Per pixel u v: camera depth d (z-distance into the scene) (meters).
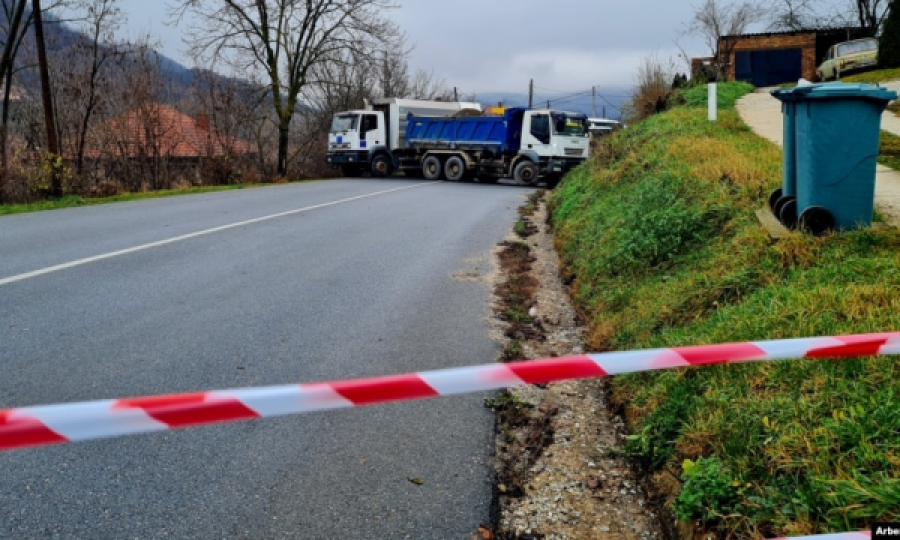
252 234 10.09
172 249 8.61
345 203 15.38
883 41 22.62
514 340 5.65
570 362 2.24
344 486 3.21
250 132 28.34
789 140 5.50
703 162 8.36
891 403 2.70
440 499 3.15
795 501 2.44
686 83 21.83
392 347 5.21
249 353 4.91
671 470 3.16
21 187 16.09
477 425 3.96
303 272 7.68
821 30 31.20
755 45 31.06
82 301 6.06
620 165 11.61
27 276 6.86
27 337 5.04
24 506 2.92
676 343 4.28
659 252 6.31
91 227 10.35
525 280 7.98
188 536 2.77
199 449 3.50
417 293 6.99
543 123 23.89
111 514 2.89
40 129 21.75
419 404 4.21
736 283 4.74
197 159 24.64
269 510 2.98
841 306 3.68
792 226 5.16
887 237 4.61
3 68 18.92
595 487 3.36
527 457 3.65
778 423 2.89
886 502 2.24
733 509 2.62
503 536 2.94
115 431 1.75
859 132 4.84
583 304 6.71
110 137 22.23
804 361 3.19
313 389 1.95
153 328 5.39
